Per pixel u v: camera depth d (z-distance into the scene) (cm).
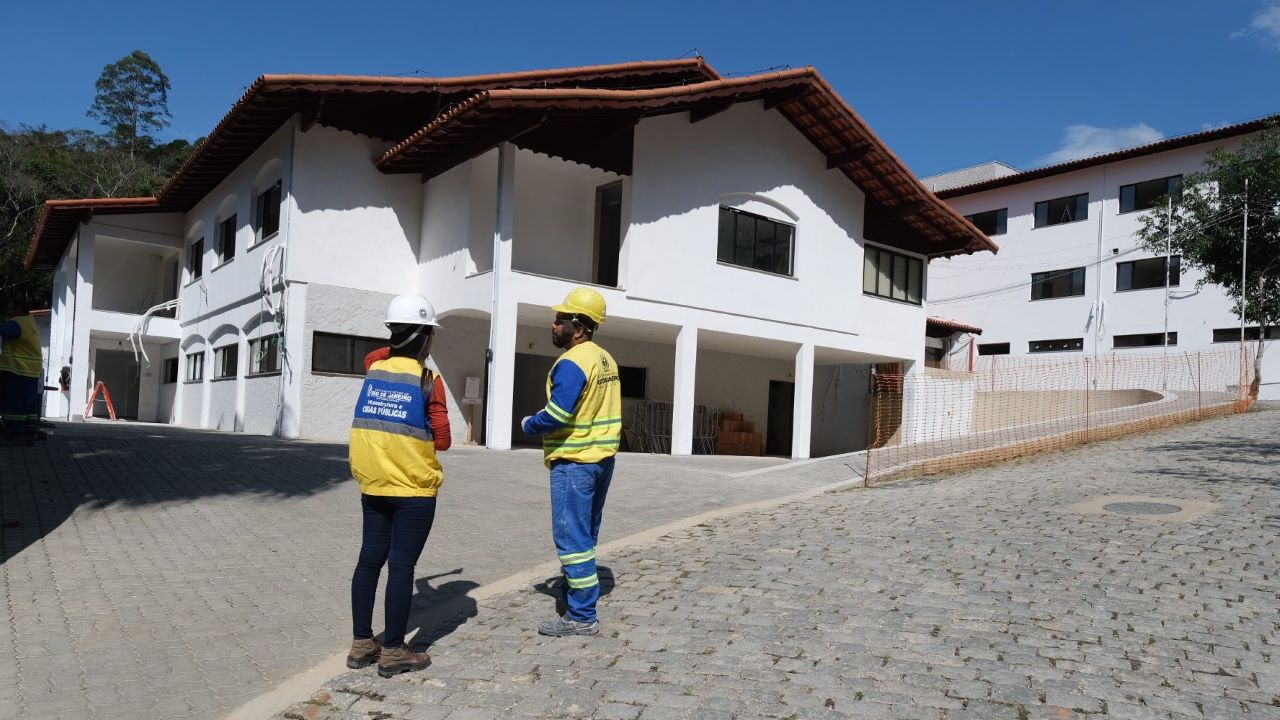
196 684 438
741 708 383
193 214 2389
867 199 2259
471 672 438
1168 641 460
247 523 812
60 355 2703
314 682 429
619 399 510
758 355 2500
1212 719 366
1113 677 412
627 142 1747
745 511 912
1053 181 3619
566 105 1506
